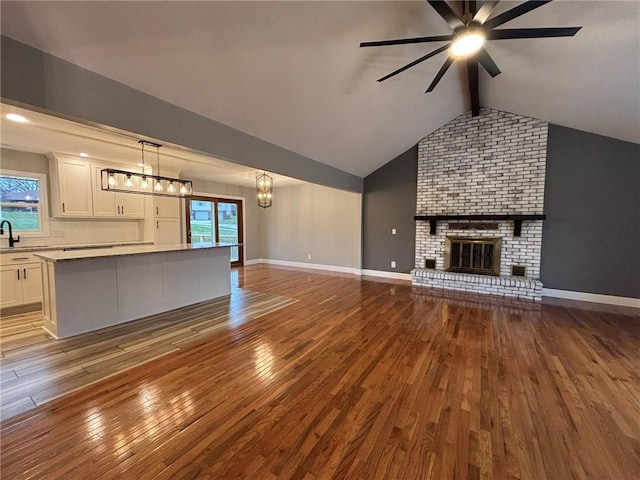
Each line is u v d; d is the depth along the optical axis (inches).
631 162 167.5
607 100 134.6
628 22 90.5
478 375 95.1
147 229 223.1
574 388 87.7
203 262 179.3
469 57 117.1
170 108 106.7
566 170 182.5
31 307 159.5
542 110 173.5
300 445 65.5
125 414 75.2
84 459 60.9
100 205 196.2
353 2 91.7
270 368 99.2
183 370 97.4
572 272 184.2
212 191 286.2
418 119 192.9
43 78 75.9
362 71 125.1
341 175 227.3
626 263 171.2
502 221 201.0
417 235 236.2
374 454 63.1
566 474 58.1
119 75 89.6
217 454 62.8
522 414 76.1
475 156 208.8
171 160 192.2
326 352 111.5
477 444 65.8
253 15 85.8
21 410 76.2
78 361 102.7
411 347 116.0
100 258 131.3
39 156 177.6
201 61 94.6
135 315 145.2
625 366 100.9
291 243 322.3
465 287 206.5
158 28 80.0
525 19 103.2
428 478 57.2
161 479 56.6
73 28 73.1
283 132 150.6
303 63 109.8
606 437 67.9
